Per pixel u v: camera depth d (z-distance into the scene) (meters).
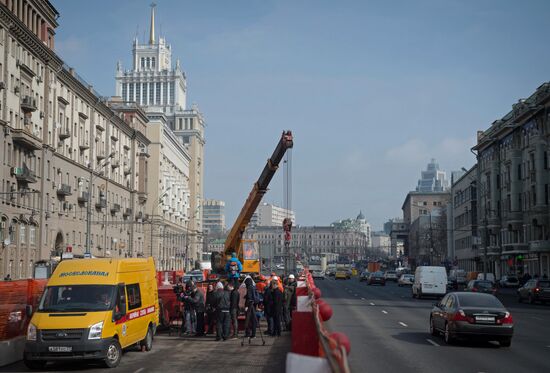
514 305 43.66
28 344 15.34
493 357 17.00
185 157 139.38
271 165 28.48
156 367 15.88
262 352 18.73
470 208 100.81
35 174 57.59
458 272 77.06
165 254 111.31
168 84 175.12
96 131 76.75
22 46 55.28
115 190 83.81
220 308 21.84
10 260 52.38
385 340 21.05
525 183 71.94
